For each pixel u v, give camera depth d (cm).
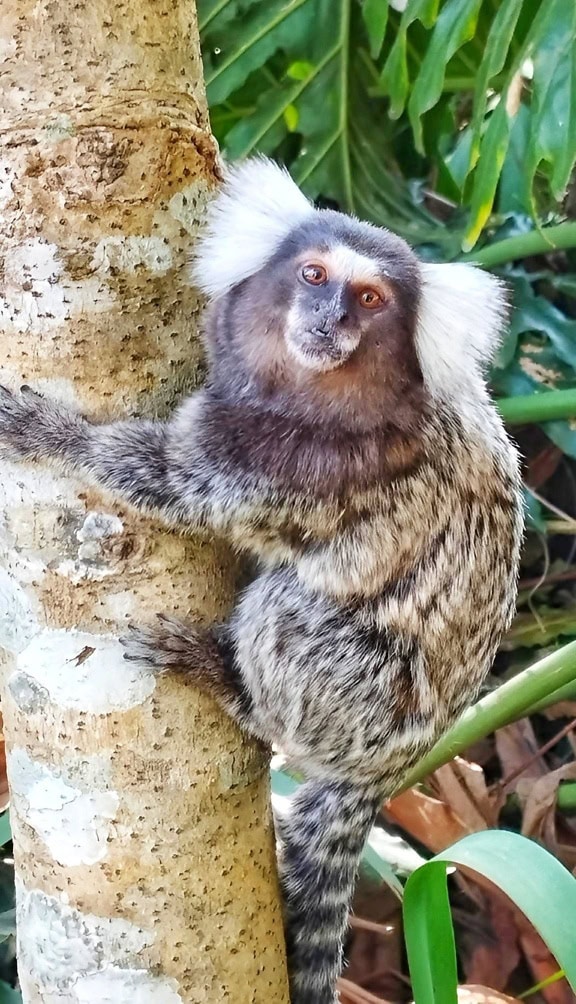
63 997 29
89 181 29
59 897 29
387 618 36
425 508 36
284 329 35
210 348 34
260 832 31
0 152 29
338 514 35
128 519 30
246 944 30
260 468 34
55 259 29
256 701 32
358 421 36
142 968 29
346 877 35
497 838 29
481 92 41
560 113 39
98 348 30
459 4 42
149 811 29
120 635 30
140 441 31
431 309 38
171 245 30
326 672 35
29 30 28
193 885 30
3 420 30
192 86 30
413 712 36
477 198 41
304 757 35
